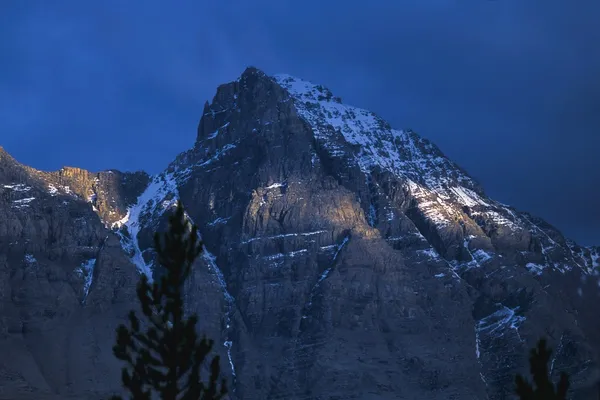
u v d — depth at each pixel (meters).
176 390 129.00
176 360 129.25
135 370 129.25
